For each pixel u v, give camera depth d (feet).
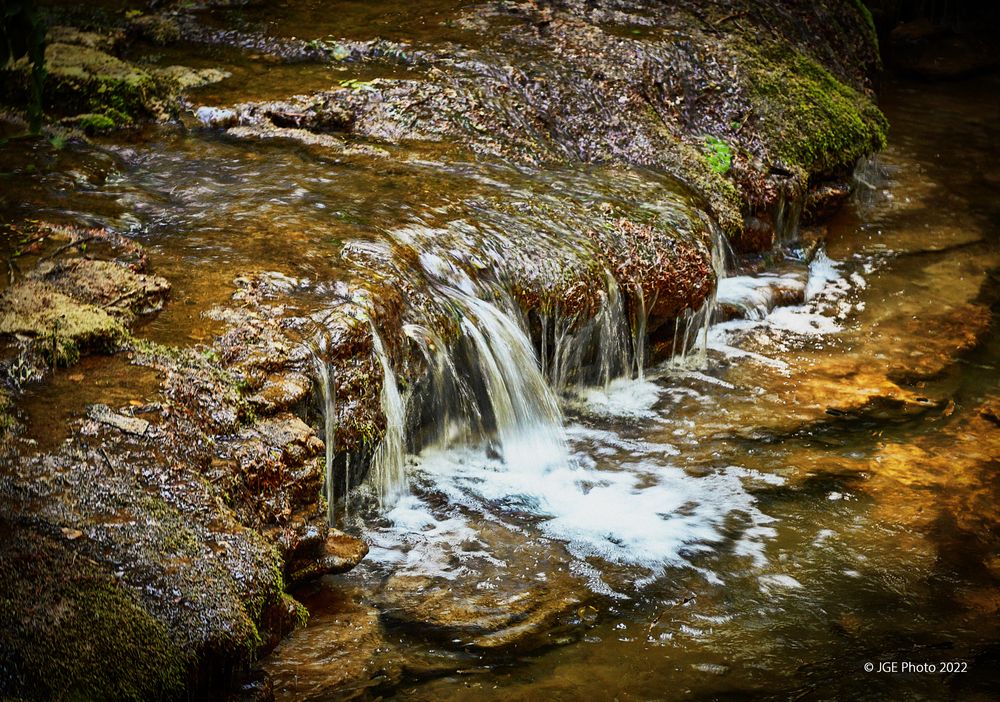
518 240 18.88
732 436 18.37
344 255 16.61
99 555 10.07
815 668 12.85
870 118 28.78
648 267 20.01
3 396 11.55
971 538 15.78
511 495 16.29
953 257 26.66
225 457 11.90
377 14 27.35
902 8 44.47
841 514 16.25
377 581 13.85
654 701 12.10
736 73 26.48
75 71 21.18
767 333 22.38
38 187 17.93
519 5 27.86
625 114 24.26
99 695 9.32
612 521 15.78
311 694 11.68
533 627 13.25
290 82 23.08
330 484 14.35
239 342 13.65
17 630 9.25
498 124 22.93
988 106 39.22
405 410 16.15
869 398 19.86
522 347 17.81
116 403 11.84
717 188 23.50
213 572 10.52
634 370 20.27
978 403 19.92
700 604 14.03
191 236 16.72
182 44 25.20
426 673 12.25
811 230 26.63
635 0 28.89
